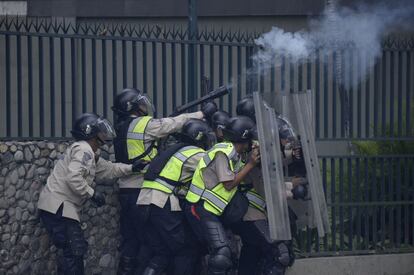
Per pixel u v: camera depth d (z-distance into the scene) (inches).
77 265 865.5
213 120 910.4
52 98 924.6
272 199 821.9
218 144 855.7
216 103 1038.4
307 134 858.8
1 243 868.6
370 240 1057.5
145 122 908.6
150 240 886.4
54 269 918.4
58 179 860.6
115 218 953.5
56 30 925.2
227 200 848.9
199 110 991.6
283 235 826.8
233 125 854.5
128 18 1428.4
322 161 1022.4
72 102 935.0
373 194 1040.8
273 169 824.9
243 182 872.3
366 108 1029.2
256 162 836.0
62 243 860.0
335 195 1027.9
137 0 1422.2
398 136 1040.8
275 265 852.6
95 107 943.0
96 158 893.2
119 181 935.7
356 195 1037.2
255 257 909.2
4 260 870.4
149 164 901.2
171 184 874.8
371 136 1082.1
